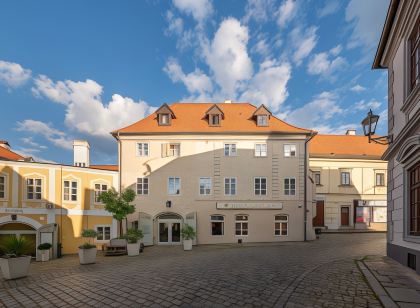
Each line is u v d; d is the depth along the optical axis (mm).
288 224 21641
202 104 26469
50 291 7344
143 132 22281
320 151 29344
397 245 9859
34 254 17234
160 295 6473
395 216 10125
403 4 8883
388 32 10602
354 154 28641
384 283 6859
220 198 21891
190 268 9555
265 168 22156
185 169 22172
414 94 8266
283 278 7684
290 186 22062
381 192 28062
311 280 7383
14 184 17188
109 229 20328
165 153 22422
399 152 8789
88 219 19578
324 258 11328
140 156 22391
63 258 16688
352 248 14961
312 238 21703
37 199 17750
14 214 17016
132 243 15133
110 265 11500
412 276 7590
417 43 8898
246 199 21844
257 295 6227
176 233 21781
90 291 7145
